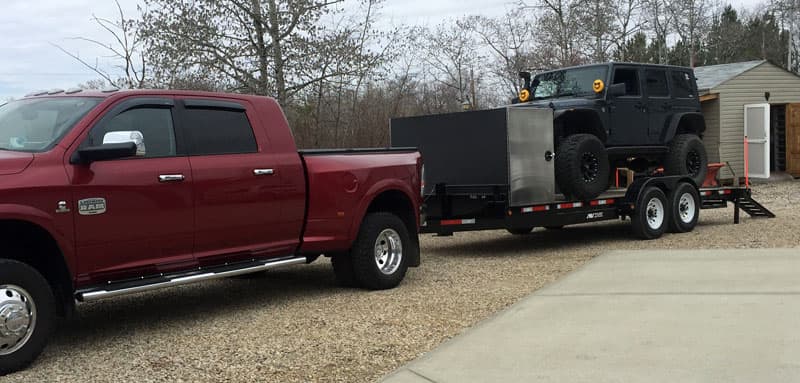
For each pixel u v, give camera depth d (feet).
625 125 36.88
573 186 33.63
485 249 35.83
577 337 17.80
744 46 157.48
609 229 42.37
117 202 18.33
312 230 23.41
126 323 21.56
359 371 16.29
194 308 23.48
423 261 32.12
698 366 15.19
